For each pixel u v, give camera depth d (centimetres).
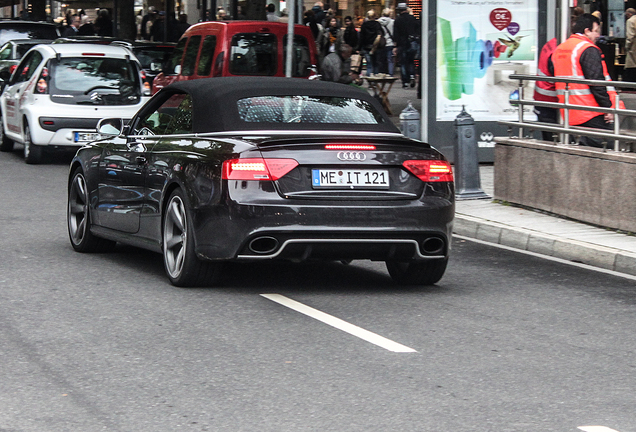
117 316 859
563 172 1400
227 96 993
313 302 931
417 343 787
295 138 921
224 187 912
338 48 2380
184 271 962
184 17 4025
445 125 2039
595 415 617
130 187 1073
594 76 1462
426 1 2014
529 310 923
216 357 735
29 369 698
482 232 1360
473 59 2030
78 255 1176
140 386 663
